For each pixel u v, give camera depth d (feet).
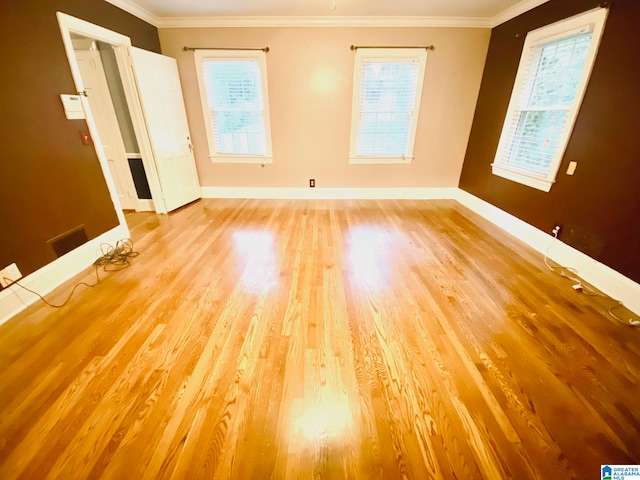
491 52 12.17
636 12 6.53
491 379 4.89
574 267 8.19
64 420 4.18
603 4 7.20
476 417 4.27
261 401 4.49
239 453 3.79
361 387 4.74
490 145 12.30
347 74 12.82
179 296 7.09
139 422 4.16
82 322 6.16
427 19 11.88
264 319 6.30
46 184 7.27
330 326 6.11
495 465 3.69
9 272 6.34
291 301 6.93
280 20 11.89
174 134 12.76
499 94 11.68
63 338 5.71
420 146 14.17
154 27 12.02
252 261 8.80
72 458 3.73
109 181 9.39
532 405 4.46
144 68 10.85
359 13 11.41
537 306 6.78
